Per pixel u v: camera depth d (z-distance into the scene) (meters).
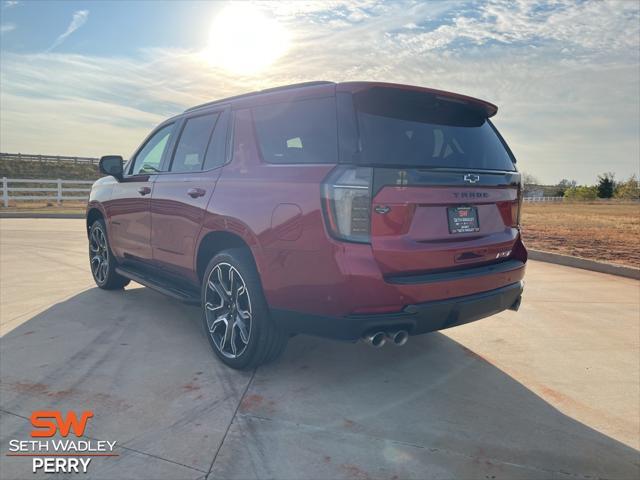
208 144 3.83
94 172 54.53
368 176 2.66
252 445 2.46
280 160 3.12
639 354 3.89
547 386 3.29
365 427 2.67
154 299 5.20
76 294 5.39
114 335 4.04
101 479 2.18
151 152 4.68
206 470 2.25
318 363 3.57
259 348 3.20
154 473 2.22
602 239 12.02
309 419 2.74
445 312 2.87
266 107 3.37
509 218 3.44
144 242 4.49
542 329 4.50
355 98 2.84
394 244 2.71
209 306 3.58
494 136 3.55
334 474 2.24
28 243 9.37
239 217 3.21
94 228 5.57
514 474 2.29
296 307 2.91
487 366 3.60
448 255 2.93
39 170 50.81
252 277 3.18
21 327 4.21
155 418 2.71
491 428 2.71
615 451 2.53
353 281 2.64
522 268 3.45
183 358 3.58
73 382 3.14
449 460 2.39
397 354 3.80
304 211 2.80
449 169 2.95
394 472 2.27
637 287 6.31
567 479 2.27
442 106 3.21
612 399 3.12
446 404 2.98
